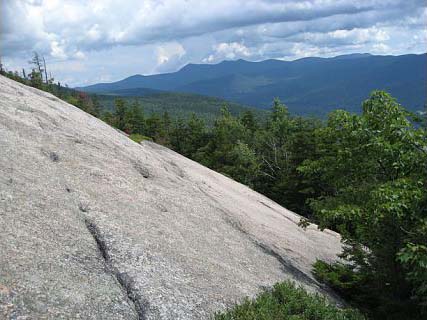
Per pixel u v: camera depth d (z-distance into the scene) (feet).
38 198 37.06
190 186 63.82
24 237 30.37
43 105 66.33
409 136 41.65
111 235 35.83
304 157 152.66
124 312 26.84
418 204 38.91
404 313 42.16
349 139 46.47
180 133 278.67
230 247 47.01
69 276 28.17
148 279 31.32
